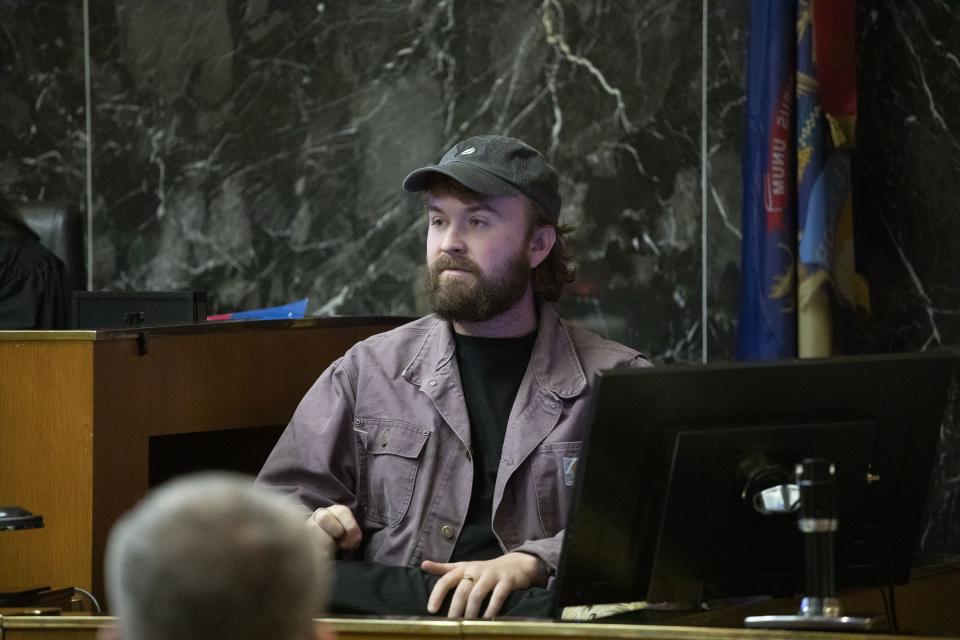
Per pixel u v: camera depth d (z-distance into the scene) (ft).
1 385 10.92
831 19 17.69
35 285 17.78
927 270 18.92
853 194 18.99
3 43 23.12
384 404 10.67
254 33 22.17
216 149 22.35
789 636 7.16
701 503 7.68
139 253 22.68
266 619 4.11
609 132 20.53
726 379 7.53
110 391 11.04
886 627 8.23
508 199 10.55
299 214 22.00
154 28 22.57
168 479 13.79
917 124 18.92
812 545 7.48
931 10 18.86
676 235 20.30
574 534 7.60
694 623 8.41
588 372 10.65
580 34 20.66
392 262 21.59
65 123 22.95
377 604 9.09
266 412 12.83
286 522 4.24
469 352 10.78
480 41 21.13
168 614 4.06
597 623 7.55
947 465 18.92
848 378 7.74
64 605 9.93
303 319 13.24
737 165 20.03
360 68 21.72
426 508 10.36
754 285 18.19
